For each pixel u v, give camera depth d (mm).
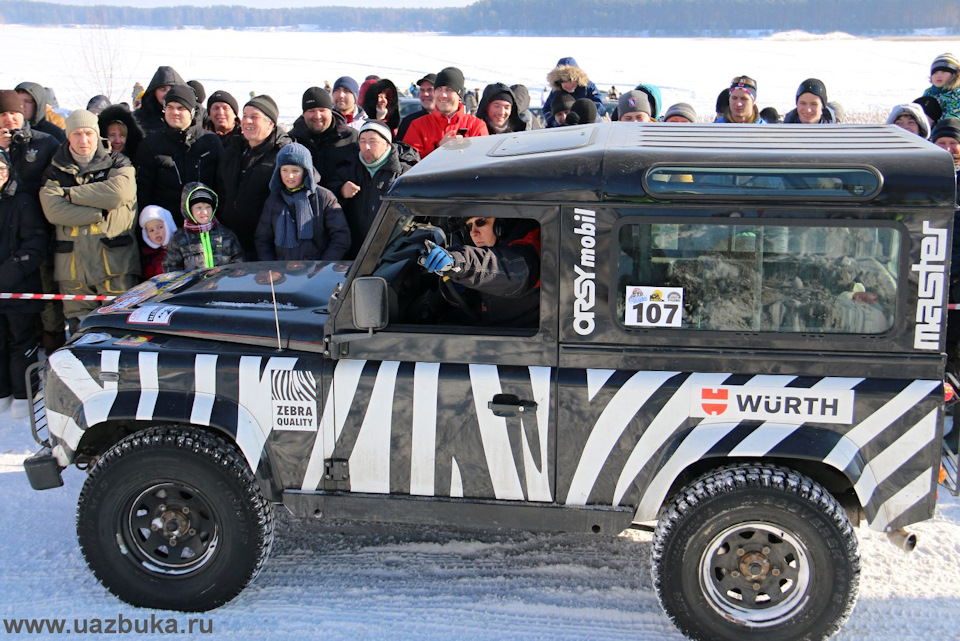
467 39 115625
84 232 6547
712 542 3766
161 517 4145
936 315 3535
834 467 3824
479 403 3826
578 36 155875
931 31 148625
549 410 3785
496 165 3738
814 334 3619
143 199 7168
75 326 6852
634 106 7504
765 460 3844
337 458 3975
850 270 3557
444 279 4090
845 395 3619
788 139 3953
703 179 3562
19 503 5273
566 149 3854
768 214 3545
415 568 4574
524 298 3977
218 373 3992
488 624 4113
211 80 40969
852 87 35656
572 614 4191
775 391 3654
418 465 3928
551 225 3668
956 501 5223
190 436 4016
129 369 4039
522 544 4816
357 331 3889
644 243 3637
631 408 3740
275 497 4039
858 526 4004
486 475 3895
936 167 3471
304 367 3936
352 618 4152
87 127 6402
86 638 4000
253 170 6727
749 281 3621
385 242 3812
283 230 6289
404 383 3861
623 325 3711
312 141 7254
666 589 3836
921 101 8375
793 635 3785
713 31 161375
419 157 7352
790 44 87125
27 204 6562
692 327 3682
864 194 3471
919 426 3602
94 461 4469
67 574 4520
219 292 4473
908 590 4336
